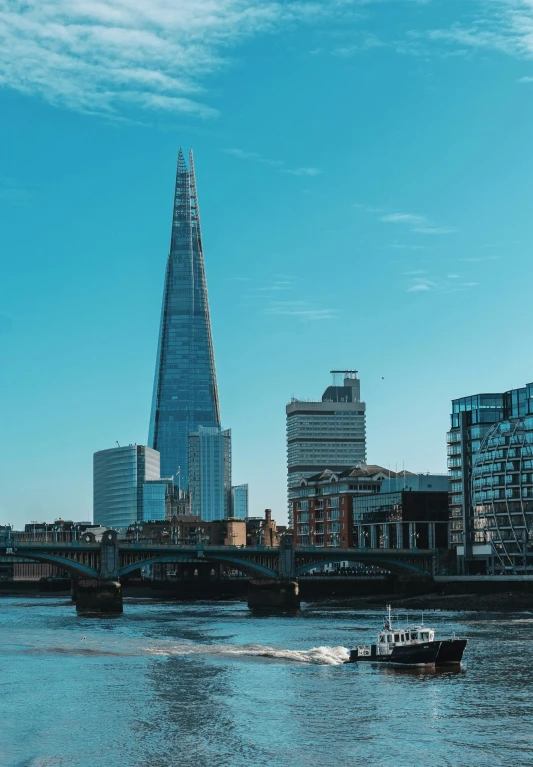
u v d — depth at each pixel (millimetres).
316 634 157250
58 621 190250
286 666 117500
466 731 83312
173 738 81750
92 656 127188
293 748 78562
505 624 174500
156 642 142875
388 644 119375
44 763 74688
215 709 92312
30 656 127312
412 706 93062
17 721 87875
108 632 162250
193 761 75250
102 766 74125
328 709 91938
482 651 130875
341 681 106750
